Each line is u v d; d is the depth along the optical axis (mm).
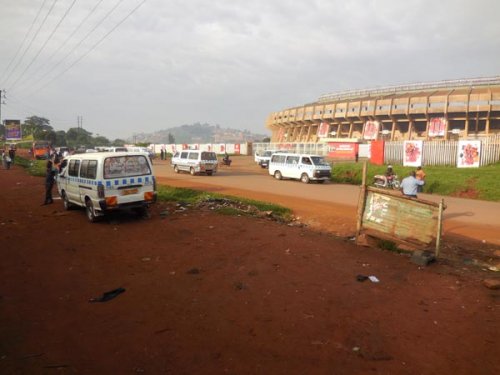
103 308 5207
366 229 8445
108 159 10586
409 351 4086
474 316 4953
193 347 4160
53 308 5219
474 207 15102
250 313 5020
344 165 28219
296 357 3955
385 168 25547
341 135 83812
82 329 4598
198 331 4531
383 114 71438
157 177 27234
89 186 10859
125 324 4723
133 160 10977
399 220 7914
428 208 7500
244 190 19484
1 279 6383
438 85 69375
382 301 5430
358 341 4285
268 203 14328
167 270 6781
